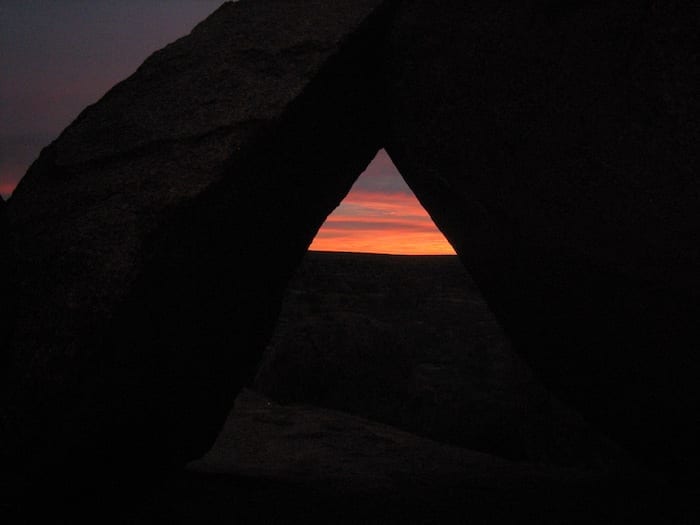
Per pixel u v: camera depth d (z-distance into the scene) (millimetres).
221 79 3123
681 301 2689
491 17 3053
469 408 6926
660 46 2598
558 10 2824
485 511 3172
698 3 2506
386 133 3682
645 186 2670
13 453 2178
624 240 2740
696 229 2592
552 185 2883
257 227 3113
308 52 3154
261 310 3477
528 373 6629
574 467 5680
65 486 2379
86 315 2316
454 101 3166
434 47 3252
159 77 3326
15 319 2385
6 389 2244
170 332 2680
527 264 3100
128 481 2771
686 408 2939
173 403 2859
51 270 2463
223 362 3215
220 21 3658
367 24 3359
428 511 3191
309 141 3275
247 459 4918
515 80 2959
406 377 7477
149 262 2457
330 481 4113
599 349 3092
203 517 2947
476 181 3125
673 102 2590
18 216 2793
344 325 7805
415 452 5328
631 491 3535
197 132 2834
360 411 7320
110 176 2779
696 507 3012
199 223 2680
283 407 7070
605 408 3393
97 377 2336
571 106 2811
